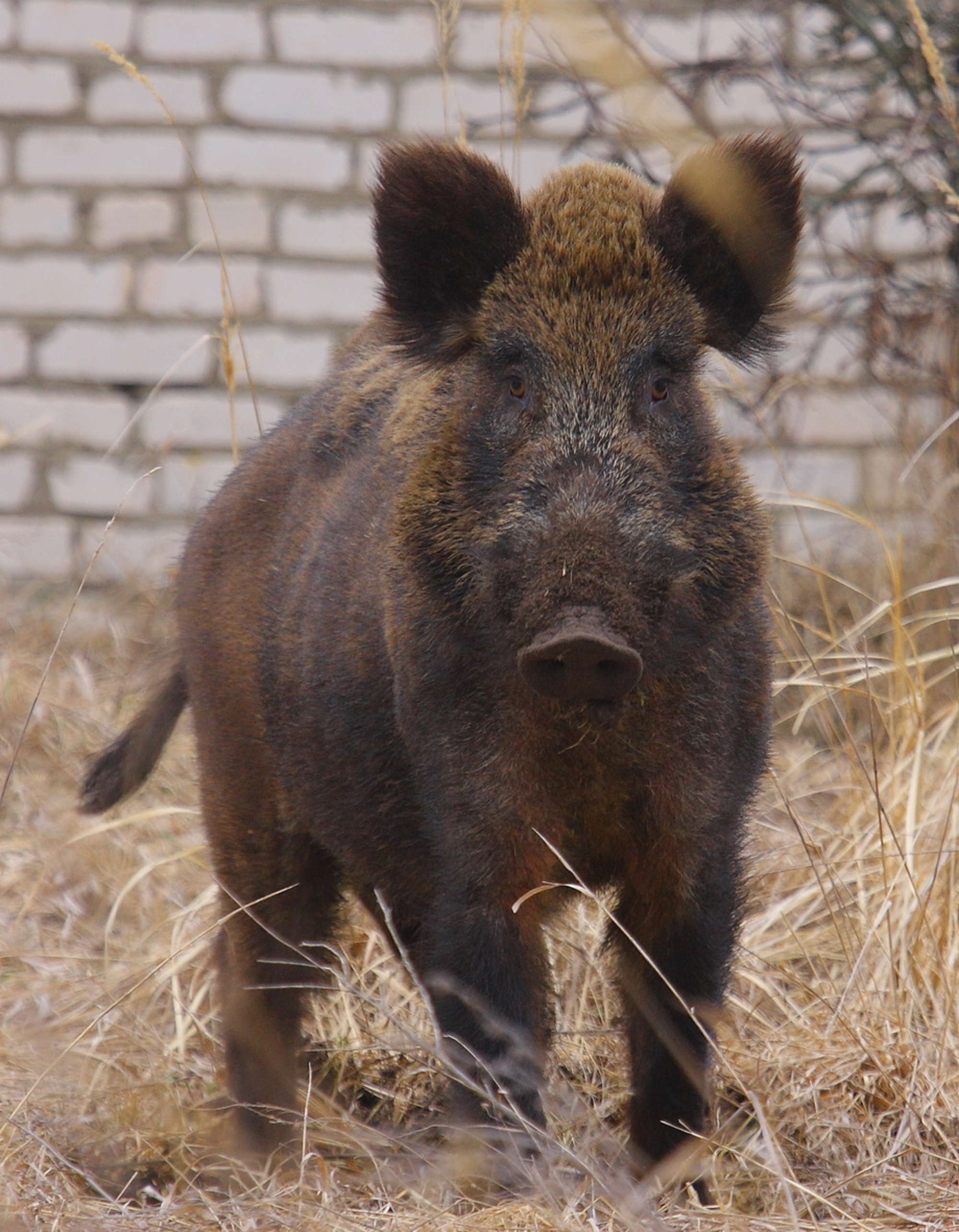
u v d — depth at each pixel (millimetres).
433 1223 9891
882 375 25016
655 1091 11484
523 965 11164
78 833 18594
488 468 10703
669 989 11508
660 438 10680
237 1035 13359
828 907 14414
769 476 28859
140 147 31406
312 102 31328
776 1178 11273
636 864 11422
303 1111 12812
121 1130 12602
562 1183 10453
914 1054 12578
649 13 29922
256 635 13406
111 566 30250
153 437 31281
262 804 13625
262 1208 10484
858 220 26828
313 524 13117
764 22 26047
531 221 11375
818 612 22422
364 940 15703
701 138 16844
